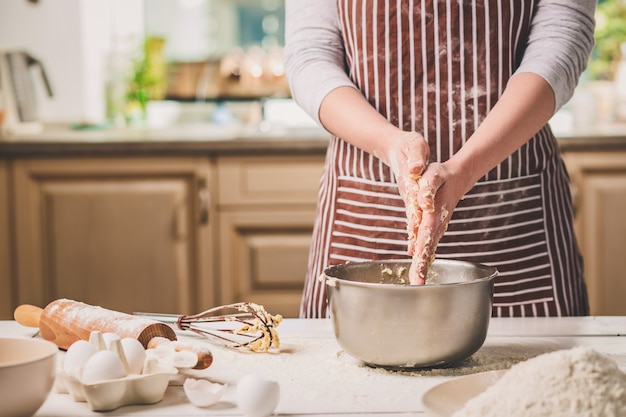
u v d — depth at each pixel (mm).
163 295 2688
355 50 1373
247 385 798
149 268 2680
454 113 1350
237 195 2623
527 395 702
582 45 1291
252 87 3291
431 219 997
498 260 1334
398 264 1084
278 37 3533
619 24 3156
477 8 1326
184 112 3391
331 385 895
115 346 858
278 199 2619
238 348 1033
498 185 1330
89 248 2686
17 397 762
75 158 2645
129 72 3223
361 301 920
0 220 2678
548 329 1127
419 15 1332
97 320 1004
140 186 2646
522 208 1342
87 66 3297
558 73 1233
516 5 1327
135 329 971
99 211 2666
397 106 1358
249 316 1172
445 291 906
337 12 1397
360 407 827
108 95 3264
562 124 2969
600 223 2611
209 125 3285
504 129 1159
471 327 929
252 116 3244
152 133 2869
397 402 840
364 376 925
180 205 2648
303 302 1461
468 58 1337
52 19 3252
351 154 1364
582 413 683
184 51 3545
